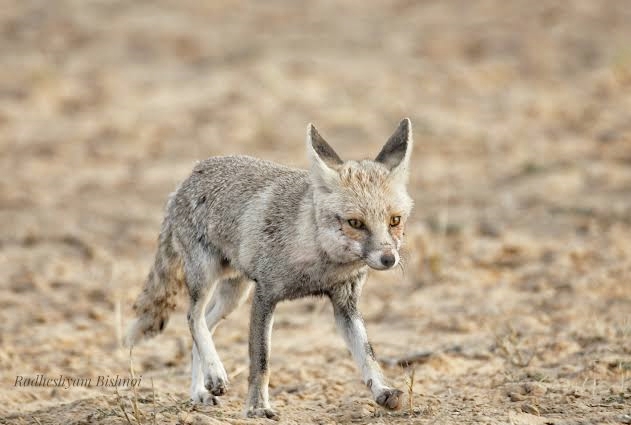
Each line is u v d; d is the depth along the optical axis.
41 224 21.42
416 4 43.50
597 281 16.09
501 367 12.44
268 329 10.58
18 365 13.34
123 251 19.70
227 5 43.16
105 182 24.66
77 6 41.47
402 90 31.83
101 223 21.59
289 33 38.59
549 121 29.05
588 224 19.86
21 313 15.91
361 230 10.09
